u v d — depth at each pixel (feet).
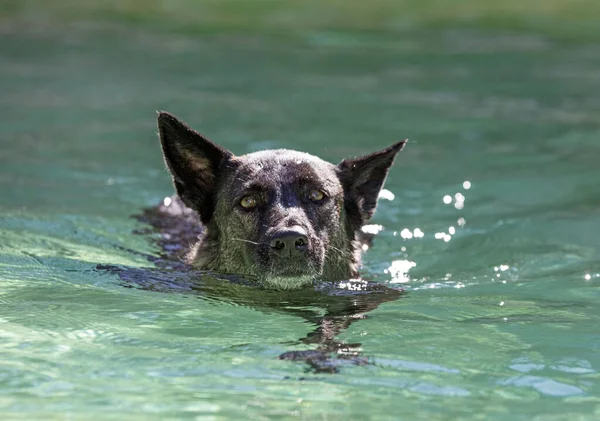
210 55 84.17
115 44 88.22
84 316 31.91
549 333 30.55
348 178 40.29
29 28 94.48
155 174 54.03
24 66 78.79
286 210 35.83
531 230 44.96
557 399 24.76
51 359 27.43
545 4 110.42
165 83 73.67
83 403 24.07
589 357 28.09
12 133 60.39
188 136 39.24
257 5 110.01
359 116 64.75
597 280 37.73
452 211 48.39
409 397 24.88
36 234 43.06
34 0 109.29
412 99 70.08
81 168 54.34
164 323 31.50
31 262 38.88
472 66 80.53
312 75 77.05
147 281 36.83
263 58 83.25
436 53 85.66
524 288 36.94
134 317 32.04
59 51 84.64
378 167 41.24
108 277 37.22
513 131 62.13
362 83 74.54
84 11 104.32
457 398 24.82
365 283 37.88
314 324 31.83
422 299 35.42
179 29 95.55
